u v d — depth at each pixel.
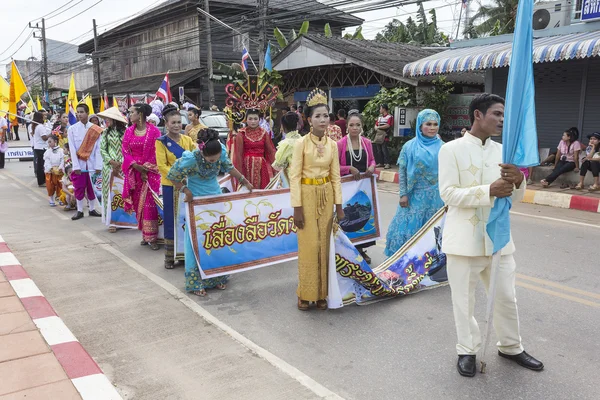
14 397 3.00
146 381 3.34
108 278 5.40
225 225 5.00
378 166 14.05
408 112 13.73
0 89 12.45
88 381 3.20
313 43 17.11
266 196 5.23
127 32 32.69
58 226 7.84
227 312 4.53
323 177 4.29
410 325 4.21
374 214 5.98
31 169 15.22
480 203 3.12
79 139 8.16
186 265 4.92
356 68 17.20
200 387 3.26
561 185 10.45
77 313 4.46
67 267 5.76
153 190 6.36
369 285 4.56
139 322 4.28
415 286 4.88
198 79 26.03
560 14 11.41
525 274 5.44
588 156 9.95
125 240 7.02
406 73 13.03
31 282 5.02
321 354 3.73
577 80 11.03
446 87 14.43
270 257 5.30
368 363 3.59
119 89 30.12
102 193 7.50
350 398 3.15
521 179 3.04
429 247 5.03
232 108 6.39
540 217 8.41
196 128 8.68
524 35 2.95
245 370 3.47
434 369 3.49
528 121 2.99
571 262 5.85
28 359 3.47
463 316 3.39
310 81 18.84
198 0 24.89
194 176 4.92
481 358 3.43
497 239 3.16
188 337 3.99
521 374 3.41
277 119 17.42
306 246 4.37
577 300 4.70
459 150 3.29
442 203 5.23
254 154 6.37
